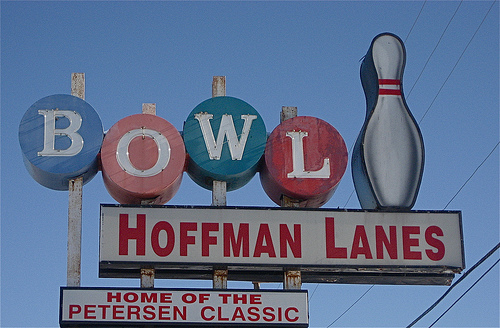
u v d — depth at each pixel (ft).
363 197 65.36
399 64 67.77
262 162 65.00
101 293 59.67
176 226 61.82
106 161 62.85
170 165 63.16
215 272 61.67
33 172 63.21
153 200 63.46
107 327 59.16
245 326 59.72
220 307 59.93
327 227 62.69
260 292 60.44
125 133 63.57
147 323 59.21
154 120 64.23
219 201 63.72
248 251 61.72
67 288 59.52
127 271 61.77
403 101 66.85
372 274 63.16
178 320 59.47
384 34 68.44
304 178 63.98
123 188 62.18
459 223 63.72
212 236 61.82
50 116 63.77
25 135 63.16
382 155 65.26
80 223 62.23
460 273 63.00
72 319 58.90
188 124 64.54
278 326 59.77
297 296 60.49
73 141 63.21
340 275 63.10
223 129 64.59
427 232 63.41
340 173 64.23
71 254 61.46
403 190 64.49
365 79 68.64
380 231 63.10
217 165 63.72
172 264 60.95
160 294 59.93
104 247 60.90
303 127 65.21
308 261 61.87
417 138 65.87
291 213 62.85
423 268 62.49
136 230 61.46
